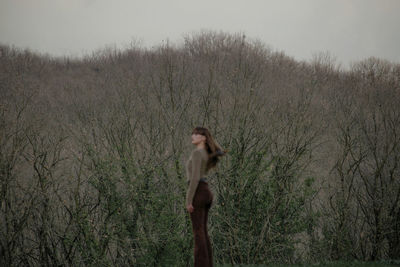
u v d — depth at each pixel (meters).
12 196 6.34
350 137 7.24
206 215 4.62
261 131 7.11
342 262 6.66
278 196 6.89
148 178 6.90
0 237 6.18
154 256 6.68
